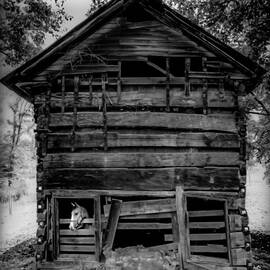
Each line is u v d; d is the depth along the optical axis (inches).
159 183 348.8
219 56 358.9
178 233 343.9
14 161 1184.8
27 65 361.1
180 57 363.6
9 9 679.1
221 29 651.5
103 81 363.9
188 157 351.6
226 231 344.8
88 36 366.3
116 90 365.1
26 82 367.9
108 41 366.0
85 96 365.1
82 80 366.9
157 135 354.9
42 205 360.5
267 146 640.4
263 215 892.0
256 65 350.6
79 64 366.6
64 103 366.0
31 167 1311.5
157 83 360.5
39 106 370.6
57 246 355.9
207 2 642.2
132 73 451.5
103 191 350.9
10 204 1050.1
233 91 361.1
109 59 363.9
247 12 563.8
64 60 367.6
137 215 353.4
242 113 358.6
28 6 707.4
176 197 345.4
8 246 618.2
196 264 335.6
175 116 356.8
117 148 358.3
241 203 347.3
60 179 357.7
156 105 358.9
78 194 352.5
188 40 363.3
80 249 357.7
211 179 348.5
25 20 703.7
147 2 352.5
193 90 361.1
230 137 354.3
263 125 666.8
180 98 359.3
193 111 360.8
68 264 347.6
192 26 353.7
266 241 586.9
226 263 338.6
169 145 352.8
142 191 348.5
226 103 358.3
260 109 668.7
